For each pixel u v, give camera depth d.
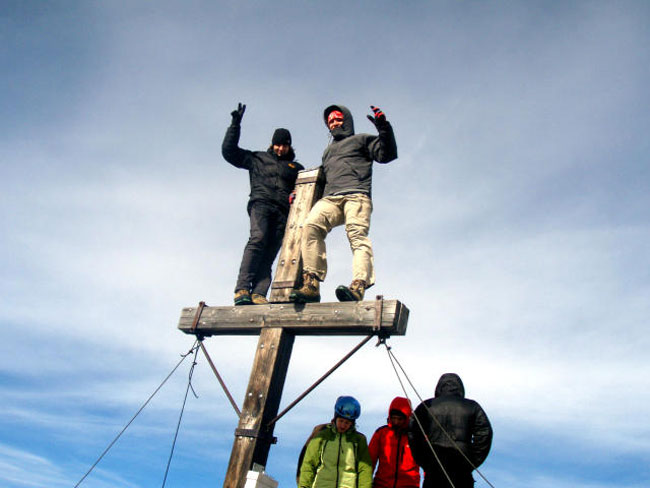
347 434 4.70
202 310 6.22
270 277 6.89
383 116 5.94
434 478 4.50
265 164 7.22
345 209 6.14
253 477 4.85
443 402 4.70
